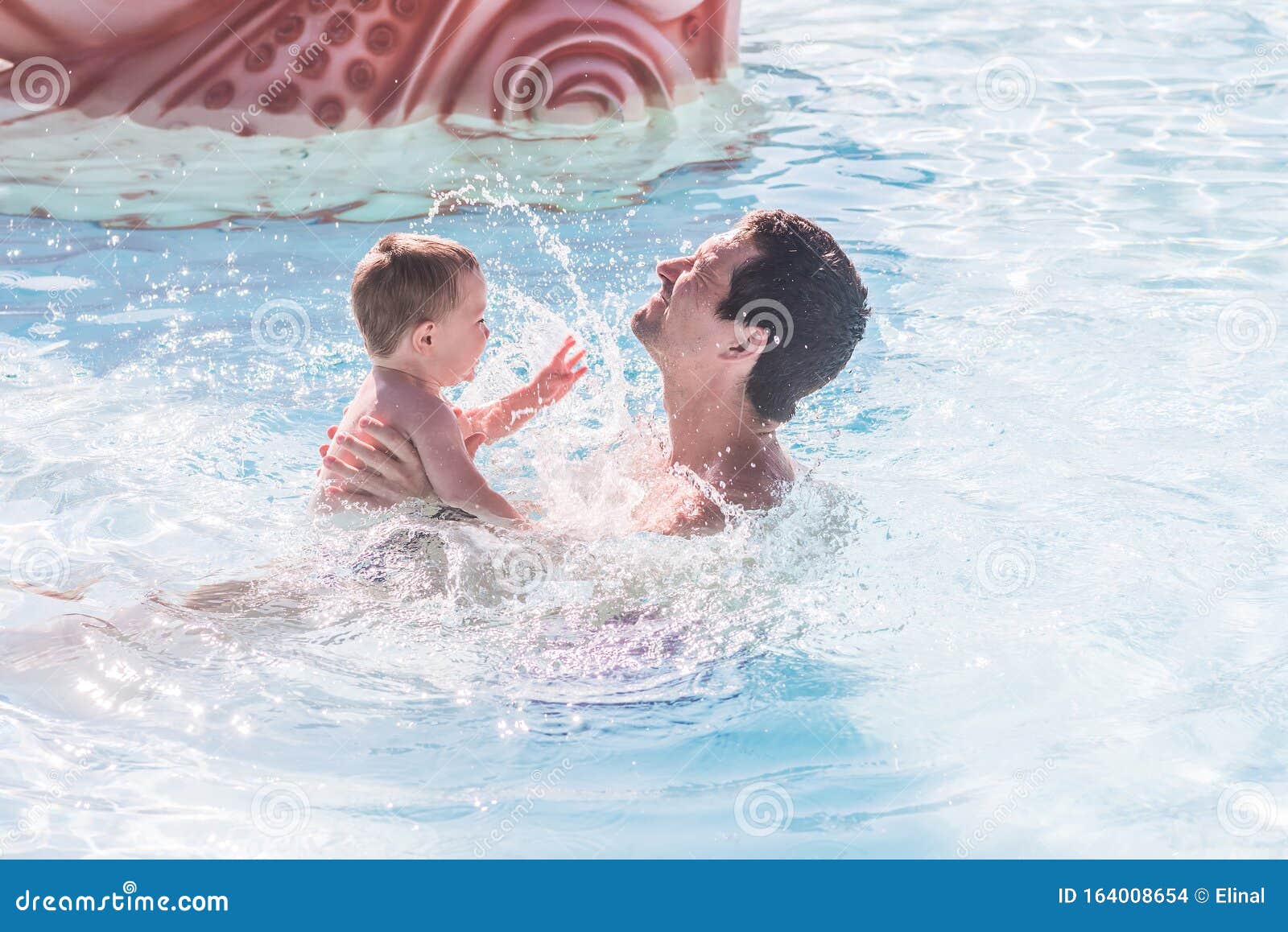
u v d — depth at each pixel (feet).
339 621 8.43
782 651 8.12
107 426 11.41
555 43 19.93
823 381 9.23
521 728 7.52
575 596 8.59
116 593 8.76
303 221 16.75
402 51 19.45
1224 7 25.93
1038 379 12.07
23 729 7.39
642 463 10.05
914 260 15.19
